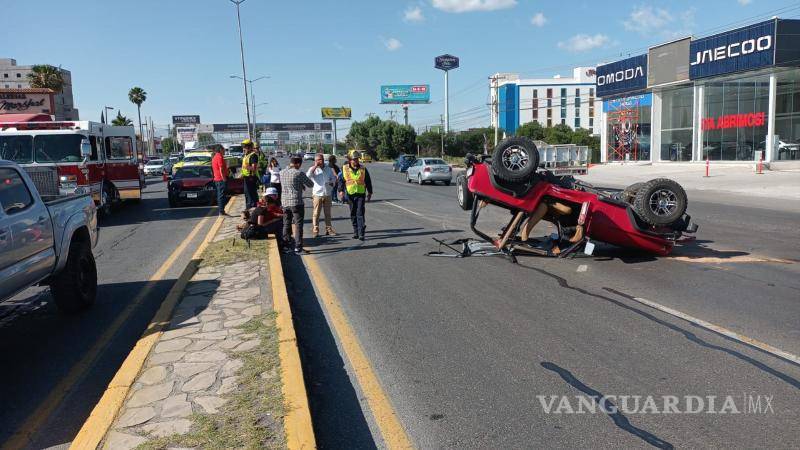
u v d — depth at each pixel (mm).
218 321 6047
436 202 20953
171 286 8477
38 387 4969
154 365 4844
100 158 17688
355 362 5277
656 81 44406
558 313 6625
